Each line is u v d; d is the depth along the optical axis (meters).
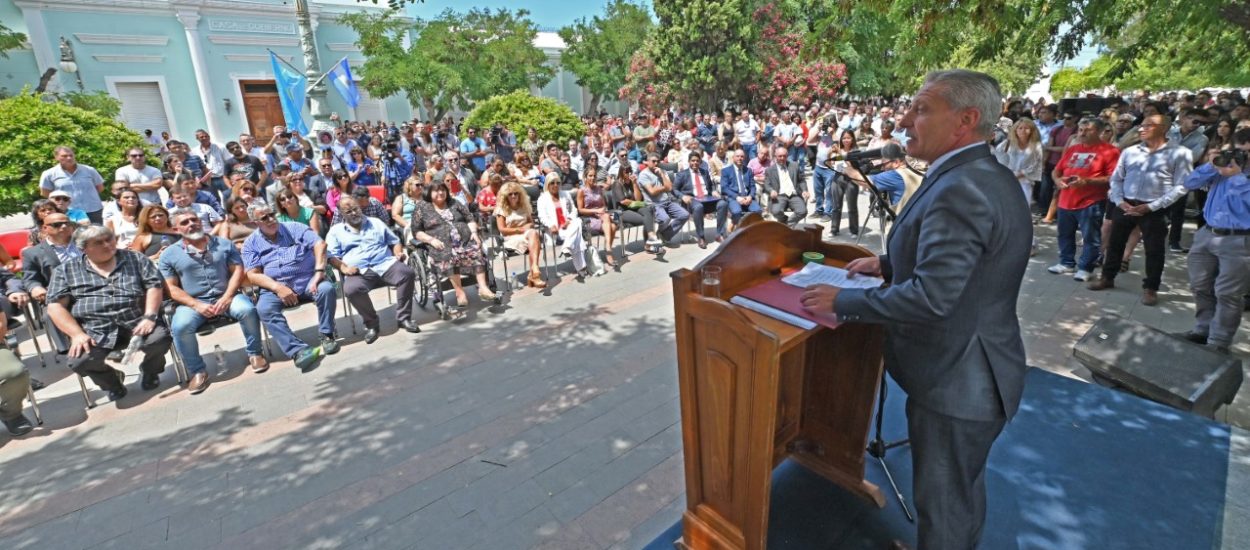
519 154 8.16
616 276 6.17
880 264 1.83
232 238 5.33
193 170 8.41
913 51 6.11
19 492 2.91
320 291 4.36
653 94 20.52
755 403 1.60
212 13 16.58
